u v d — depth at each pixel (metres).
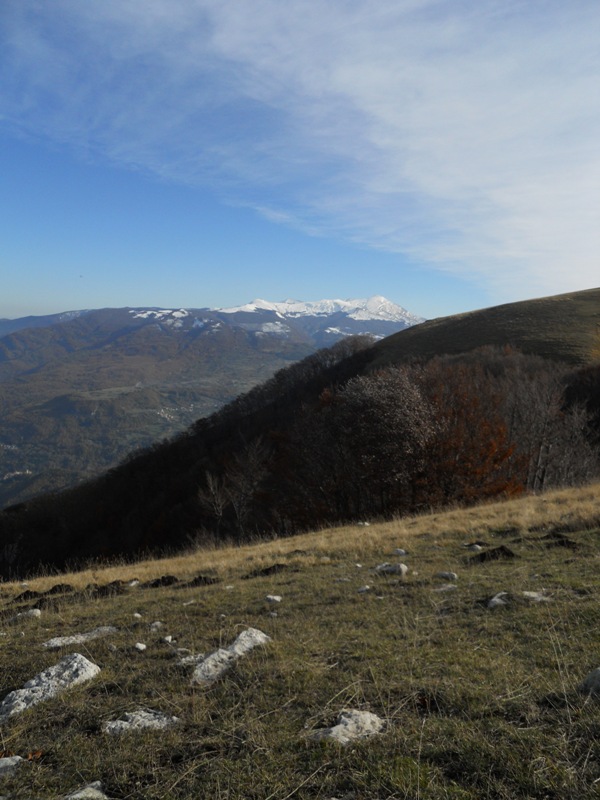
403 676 3.21
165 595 6.04
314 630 4.12
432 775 2.40
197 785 2.50
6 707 3.35
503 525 8.23
